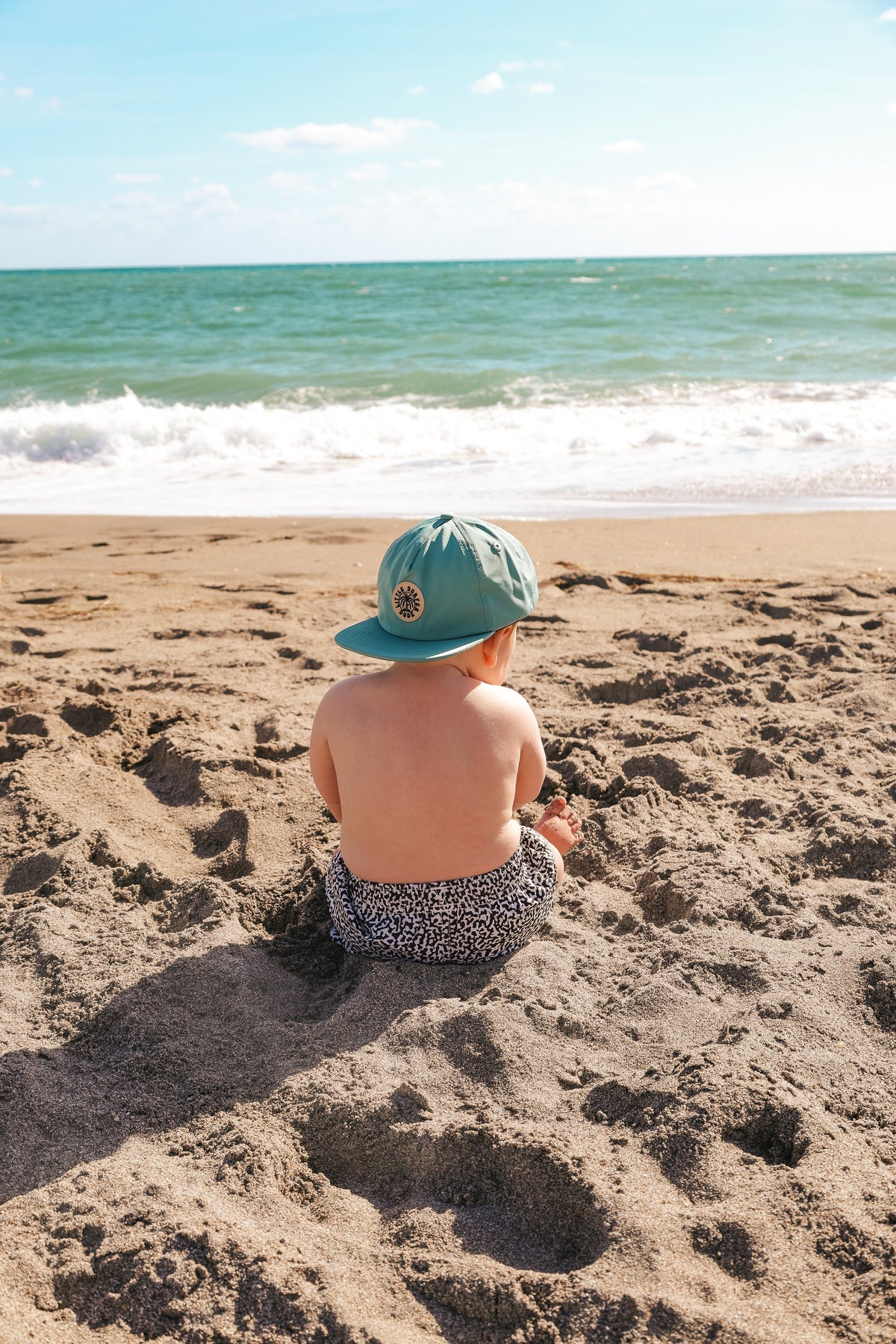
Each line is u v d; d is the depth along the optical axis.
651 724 3.85
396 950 2.37
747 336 21.61
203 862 3.00
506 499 9.13
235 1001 2.26
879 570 6.38
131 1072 2.03
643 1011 2.17
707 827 3.08
